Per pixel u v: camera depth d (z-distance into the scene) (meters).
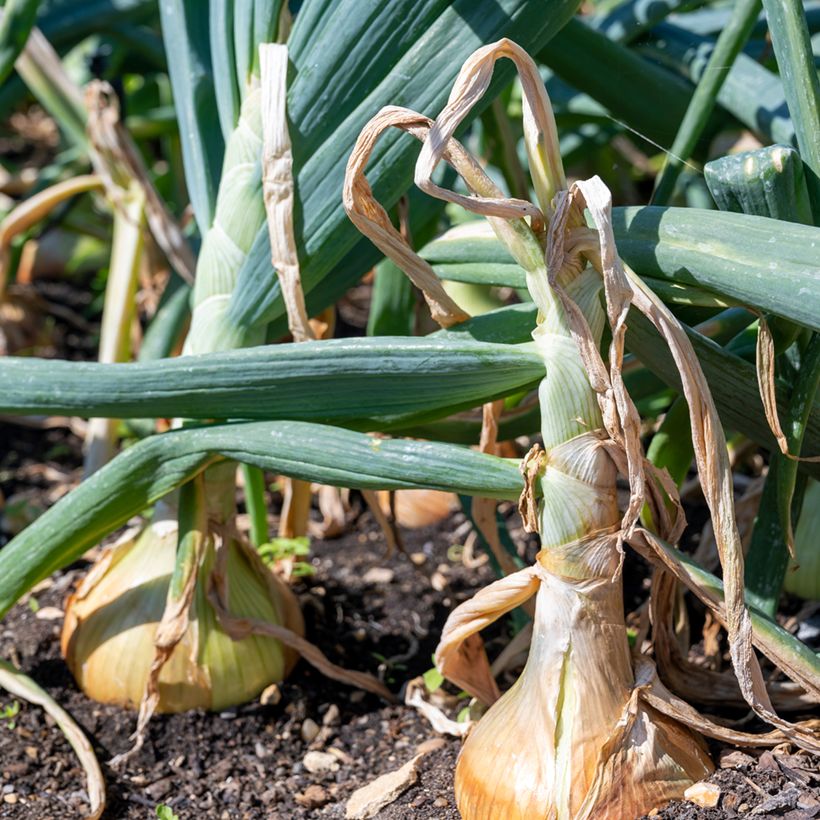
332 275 1.11
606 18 1.26
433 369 0.99
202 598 1.10
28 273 1.81
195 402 1.02
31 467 1.45
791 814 0.98
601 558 0.98
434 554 1.28
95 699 1.12
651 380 1.09
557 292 0.97
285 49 1.04
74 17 1.55
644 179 1.72
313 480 1.02
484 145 1.41
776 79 1.17
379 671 1.17
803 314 0.94
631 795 0.98
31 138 2.43
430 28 1.02
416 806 1.04
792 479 1.00
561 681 0.98
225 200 1.08
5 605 1.07
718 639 1.13
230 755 1.10
